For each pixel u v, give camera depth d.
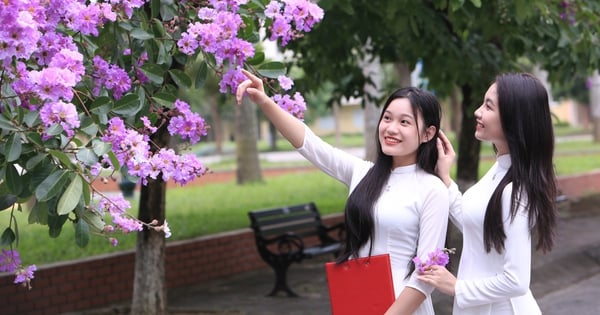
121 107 3.10
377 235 3.06
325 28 6.91
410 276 3.02
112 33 3.52
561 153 26.78
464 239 3.10
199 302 7.29
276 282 7.55
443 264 2.93
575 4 6.17
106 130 2.98
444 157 3.25
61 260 7.55
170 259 7.90
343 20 6.56
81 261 6.95
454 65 7.38
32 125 2.73
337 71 8.49
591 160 22.84
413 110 3.07
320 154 3.27
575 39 6.25
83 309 6.95
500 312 2.98
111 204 3.01
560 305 7.34
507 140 2.94
